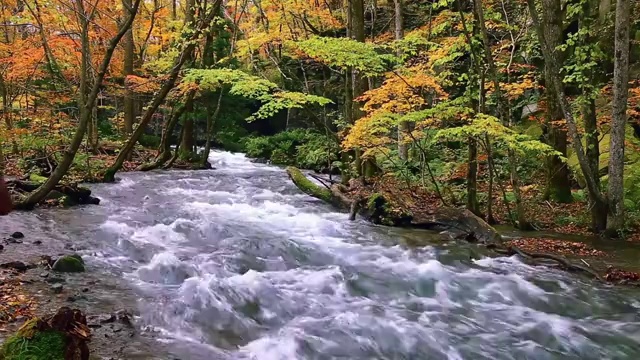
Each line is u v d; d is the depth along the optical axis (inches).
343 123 564.7
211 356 172.7
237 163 877.8
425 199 500.1
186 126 771.4
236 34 689.0
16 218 336.8
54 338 122.6
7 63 560.1
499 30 552.1
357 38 515.5
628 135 531.8
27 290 209.5
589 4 498.9
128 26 352.2
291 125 1113.4
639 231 383.2
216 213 409.7
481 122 339.6
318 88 940.6
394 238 356.8
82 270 244.8
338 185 487.5
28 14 505.0
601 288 267.7
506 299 255.4
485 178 568.4
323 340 197.3
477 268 297.1
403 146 629.9
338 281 264.8
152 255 280.4
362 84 528.4
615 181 369.7
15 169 491.5
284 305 227.8
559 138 477.1
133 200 446.6
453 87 557.3
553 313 240.2
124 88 709.9
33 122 584.1
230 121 967.6
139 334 181.8
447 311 236.5
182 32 568.1
